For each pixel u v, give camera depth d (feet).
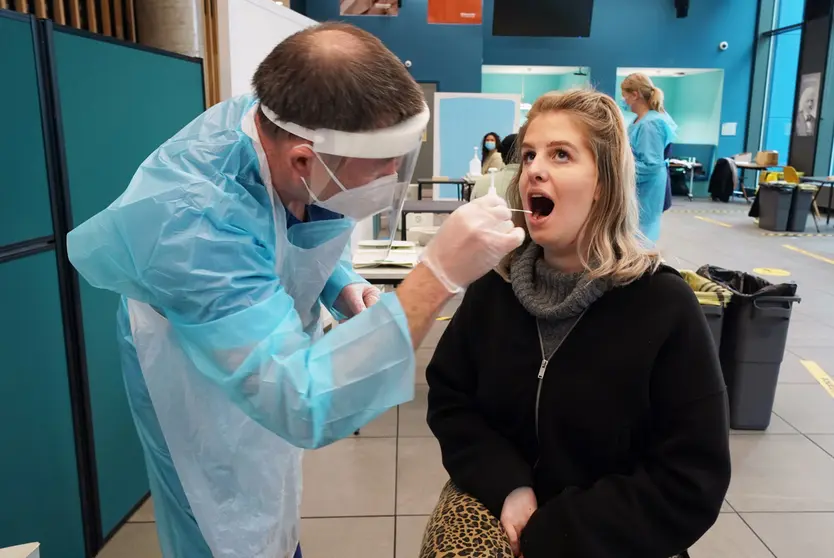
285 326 3.08
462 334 4.17
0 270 4.86
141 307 3.59
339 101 2.87
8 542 5.10
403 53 31.42
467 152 23.21
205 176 3.27
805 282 17.63
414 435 9.05
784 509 7.23
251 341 2.96
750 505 7.29
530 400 3.78
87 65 5.70
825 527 6.91
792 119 34.65
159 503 4.17
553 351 3.70
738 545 6.59
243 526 3.99
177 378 3.63
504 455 3.76
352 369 2.98
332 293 4.86
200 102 7.79
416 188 22.24
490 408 3.96
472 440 3.90
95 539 6.34
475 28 31.22
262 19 10.94
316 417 2.97
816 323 13.94
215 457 3.79
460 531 3.51
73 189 5.59
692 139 42.73
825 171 32.78
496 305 3.97
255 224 3.35
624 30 35.94
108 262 3.21
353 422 3.09
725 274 9.78
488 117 22.94
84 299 5.93
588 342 3.60
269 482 4.05
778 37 36.70
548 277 3.72
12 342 5.04
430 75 31.60
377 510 7.29
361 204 3.34
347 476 8.00
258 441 3.91
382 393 3.05
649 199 12.55
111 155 6.08
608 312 3.59
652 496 3.42
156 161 3.34
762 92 37.96
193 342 3.12
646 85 12.25
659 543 3.42
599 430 3.61
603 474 3.74
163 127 6.95
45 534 5.56
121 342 3.95
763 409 9.00
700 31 36.58
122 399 6.70
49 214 5.37
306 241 3.92
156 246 3.02
